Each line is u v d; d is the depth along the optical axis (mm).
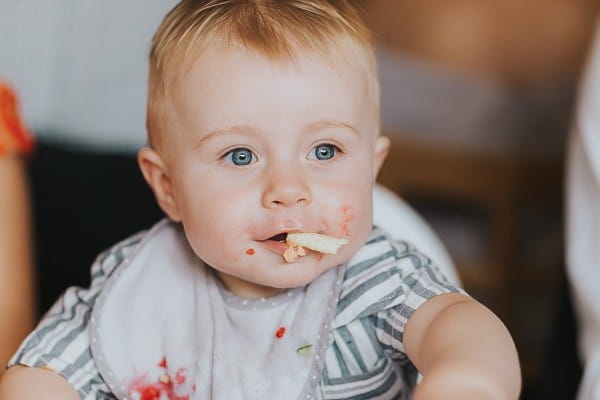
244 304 1080
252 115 986
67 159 1880
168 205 1124
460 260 2896
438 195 2928
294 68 992
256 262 994
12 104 1509
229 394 1049
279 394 1038
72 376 1065
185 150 1032
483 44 3170
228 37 1016
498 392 867
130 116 2111
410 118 2996
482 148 2949
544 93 3059
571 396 1849
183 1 1109
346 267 1079
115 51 2096
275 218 979
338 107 1003
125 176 1874
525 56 3148
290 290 1079
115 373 1082
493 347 916
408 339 1009
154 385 1087
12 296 1393
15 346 1366
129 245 1184
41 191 1802
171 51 1047
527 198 2871
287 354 1050
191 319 1098
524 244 2898
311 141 999
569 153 1806
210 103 1001
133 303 1114
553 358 1890
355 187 1008
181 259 1135
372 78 1063
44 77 2055
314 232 984
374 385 1056
